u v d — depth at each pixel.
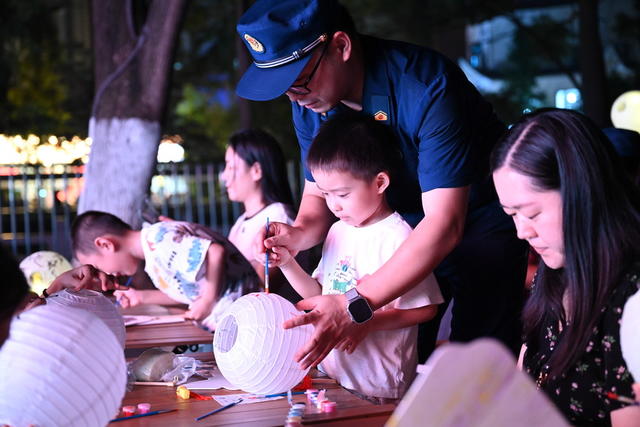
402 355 2.36
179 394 2.00
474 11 12.56
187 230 3.52
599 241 1.60
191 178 10.14
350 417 1.73
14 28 11.78
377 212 2.44
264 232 2.43
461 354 0.98
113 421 1.78
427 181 2.42
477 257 2.89
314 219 2.66
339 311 2.07
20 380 1.44
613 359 1.57
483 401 1.01
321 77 2.40
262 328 1.94
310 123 2.75
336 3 2.42
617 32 12.96
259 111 12.48
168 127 12.88
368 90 2.53
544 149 1.63
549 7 15.50
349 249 2.46
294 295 3.62
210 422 1.74
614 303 1.59
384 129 2.45
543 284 1.81
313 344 1.98
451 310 3.28
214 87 13.95
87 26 14.34
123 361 1.58
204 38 13.29
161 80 6.21
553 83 16.20
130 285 4.43
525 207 1.67
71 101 12.04
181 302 3.66
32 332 1.47
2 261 1.34
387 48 2.54
